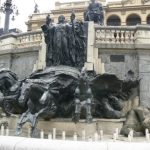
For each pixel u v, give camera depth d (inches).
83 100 501.7
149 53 678.5
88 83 509.0
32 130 439.5
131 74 626.5
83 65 654.5
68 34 645.3
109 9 2313.0
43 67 667.4
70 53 642.2
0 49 792.3
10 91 569.9
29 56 734.5
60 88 522.3
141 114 518.3
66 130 497.0
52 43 652.1
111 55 688.4
